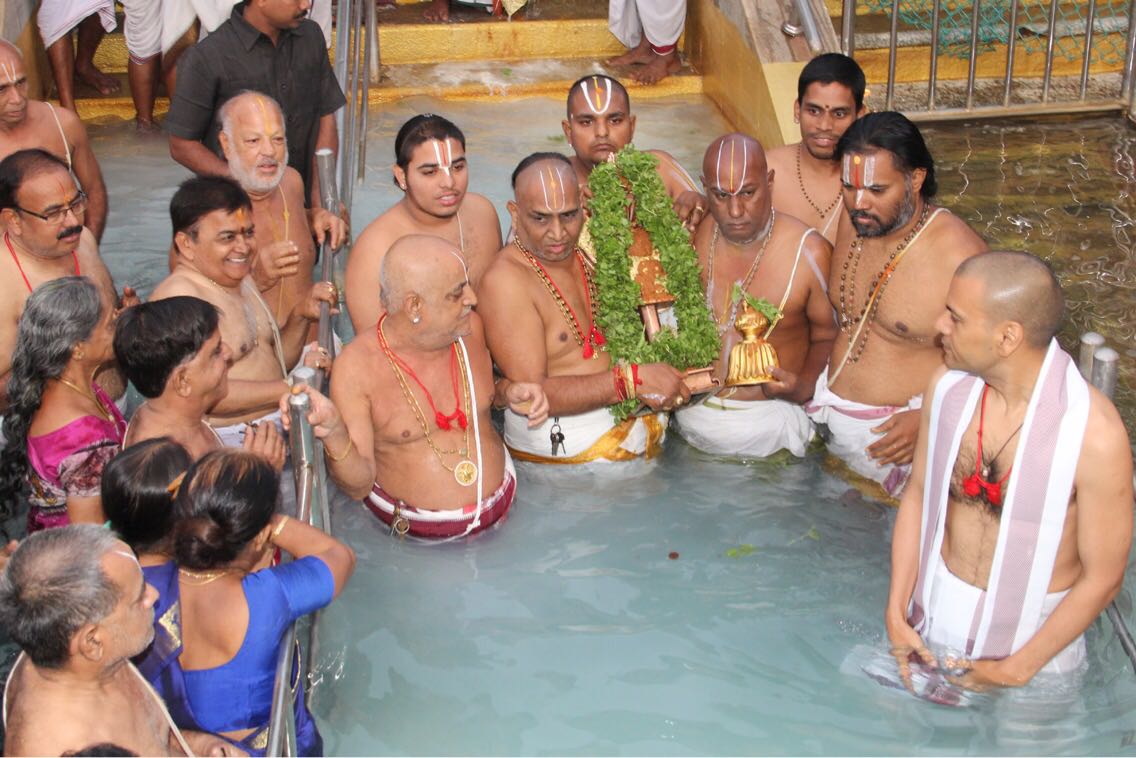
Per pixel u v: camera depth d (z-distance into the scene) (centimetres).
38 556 269
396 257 436
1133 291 632
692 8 946
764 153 519
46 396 399
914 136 442
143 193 765
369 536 489
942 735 387
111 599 270
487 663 425
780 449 535
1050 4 841
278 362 495
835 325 512
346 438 414
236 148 498
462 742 390
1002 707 393
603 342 509
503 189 765
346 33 686
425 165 489
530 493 518
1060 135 811
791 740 388
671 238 498
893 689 407
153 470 320
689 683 414
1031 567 366
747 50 821
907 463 488
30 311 390
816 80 526
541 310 495
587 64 955
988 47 872
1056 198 731
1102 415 348
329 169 555
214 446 396
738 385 507
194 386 379
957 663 388
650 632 439
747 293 507
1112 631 427
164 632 317
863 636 434
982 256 351
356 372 450
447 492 473
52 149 569
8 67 534
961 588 382
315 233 544
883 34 869
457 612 450
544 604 454
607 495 517
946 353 362
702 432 533
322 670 421
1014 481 357
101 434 401
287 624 334
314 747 371
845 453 508
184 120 594
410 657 428
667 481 526
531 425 483
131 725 287
